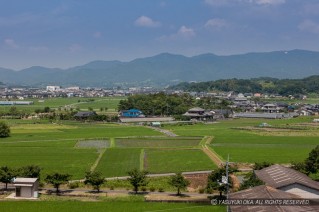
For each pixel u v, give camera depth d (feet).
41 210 247.29
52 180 308.60
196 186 336.08
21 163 431.84
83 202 269.44
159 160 453.17
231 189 296.92
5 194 299.99
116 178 361.51
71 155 484.33
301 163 357.41
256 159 450.71
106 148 541.75
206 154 490.49
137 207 255.50
